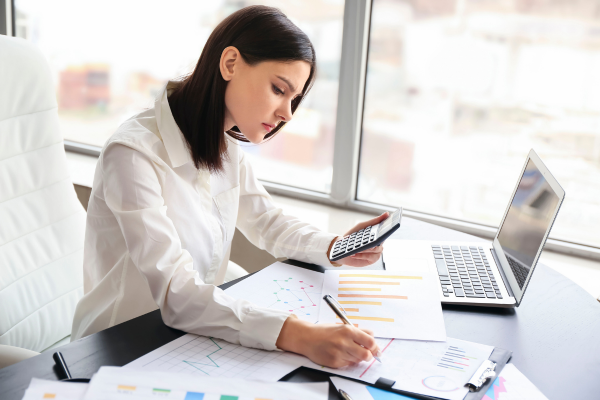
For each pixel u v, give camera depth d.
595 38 1.53
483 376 0.70
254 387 0.66
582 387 0.72
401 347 0.79
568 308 0.95
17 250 1.17
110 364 0.70
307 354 0.74
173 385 0.65
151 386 0.64
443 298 0.94
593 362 0.78
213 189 1.12
